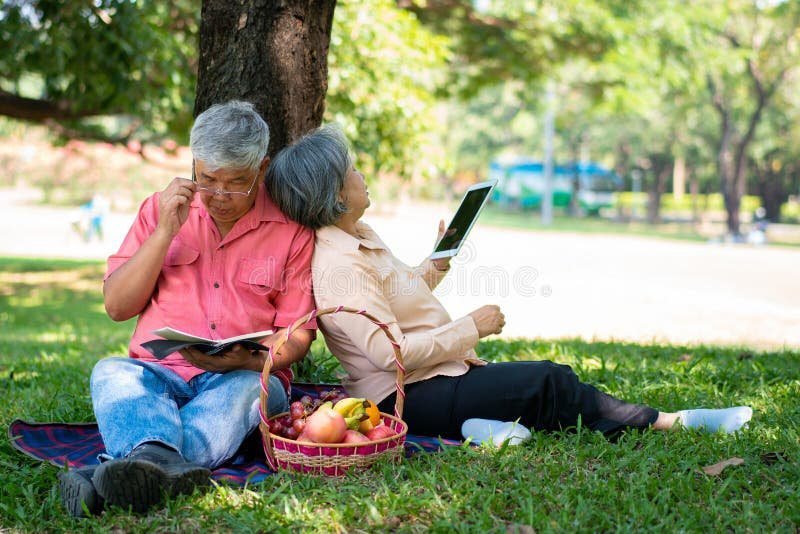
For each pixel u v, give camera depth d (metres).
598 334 10.34
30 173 38.88
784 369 5.69
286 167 3.59
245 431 3.40
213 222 3.61
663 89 21.80
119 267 3.46
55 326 11.54
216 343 3.20
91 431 3.80
